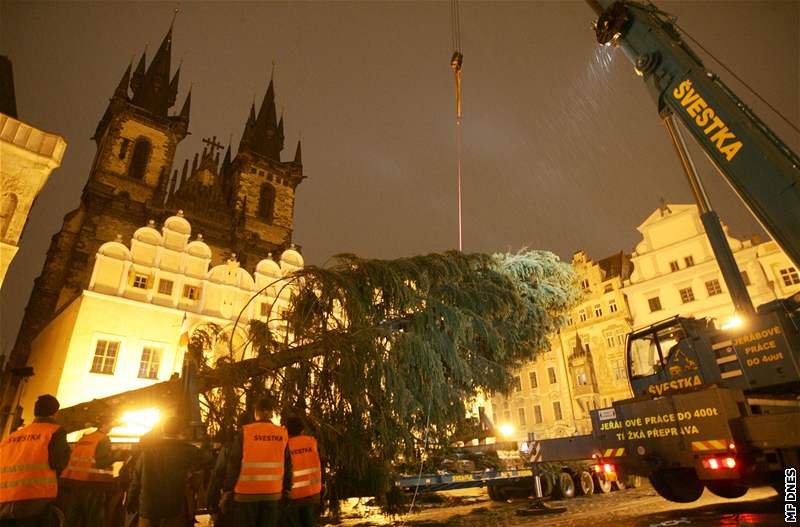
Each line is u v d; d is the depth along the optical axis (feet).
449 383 33.09
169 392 26.30
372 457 27.78
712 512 23.29
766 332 22.48
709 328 26.68
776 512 21.01
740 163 19.24
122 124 139.74
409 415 29.27
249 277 82.07
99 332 62.28
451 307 33.71
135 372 63.52
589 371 110.83
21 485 13.82
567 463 43.52
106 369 61.57
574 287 48.44
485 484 37.88
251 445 14.55
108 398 28.32
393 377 28.04
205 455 15.94
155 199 133.49
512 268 44.83
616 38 26.53
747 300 23.93
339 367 28.27
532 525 25.61
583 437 26.53
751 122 19.22
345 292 30.17
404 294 31.55
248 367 29.22
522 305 39.91
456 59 61.67
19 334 101.50
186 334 32.30
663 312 103.35
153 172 139.64
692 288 100.42
